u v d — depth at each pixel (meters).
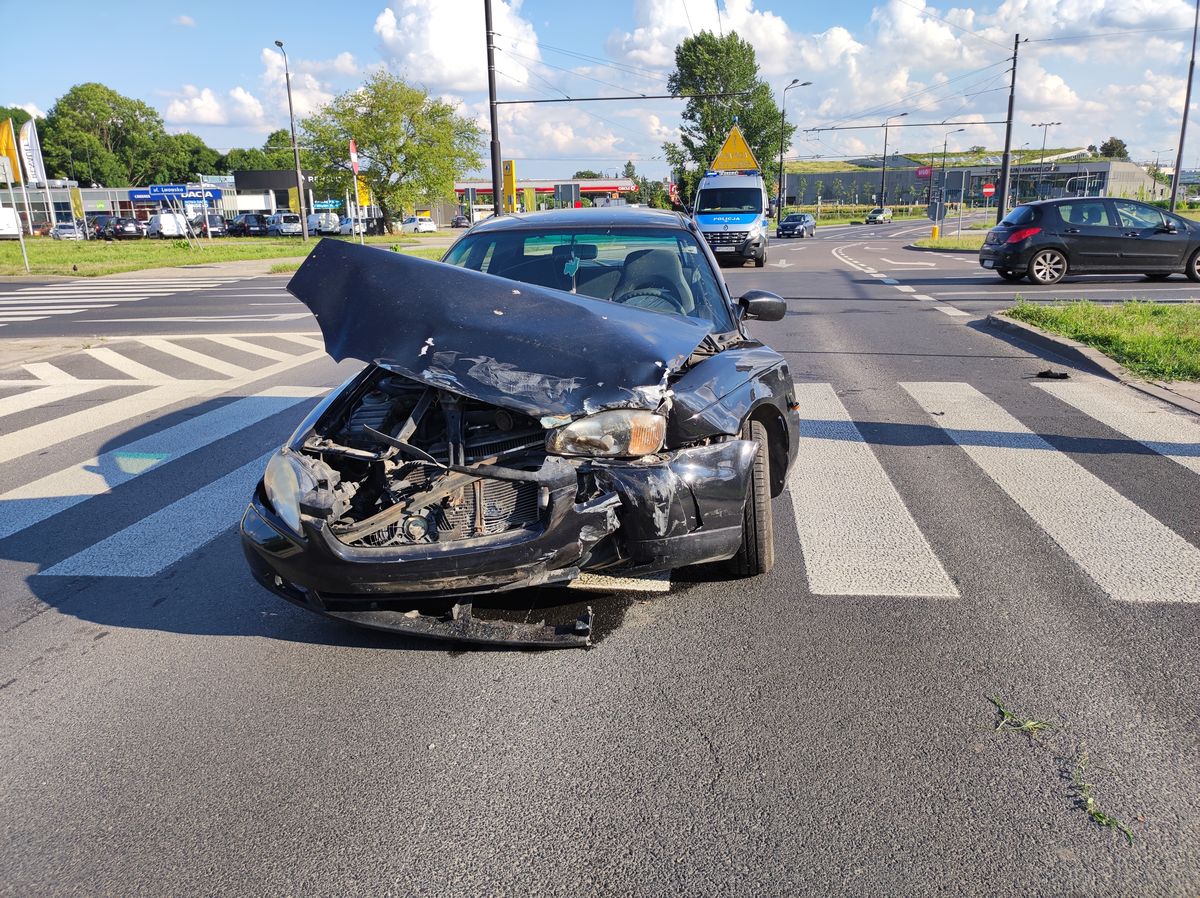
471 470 3.17
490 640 3.30
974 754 2.73
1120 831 2.37
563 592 3.97
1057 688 3.10
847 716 2.96
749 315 5.04
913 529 4.66
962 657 3.33
